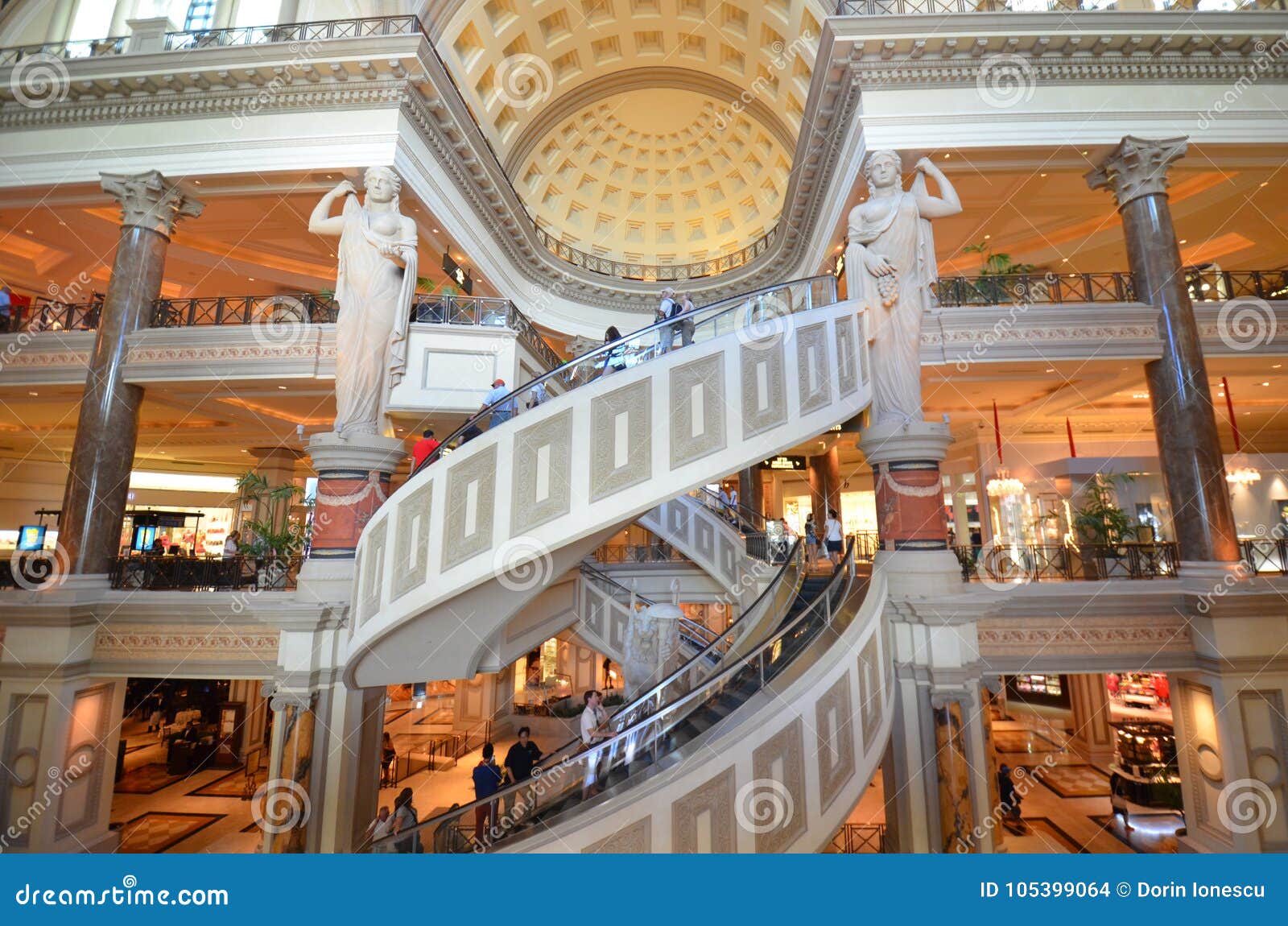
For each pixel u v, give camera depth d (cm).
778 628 609
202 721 1245
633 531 1376
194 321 891
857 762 520
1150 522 1062
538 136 1605
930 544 680
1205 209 1029
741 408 555
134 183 873
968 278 896
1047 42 827
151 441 1367
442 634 555
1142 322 810
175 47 966
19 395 952
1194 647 708
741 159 1750
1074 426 1277
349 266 803
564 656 1493
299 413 1110
